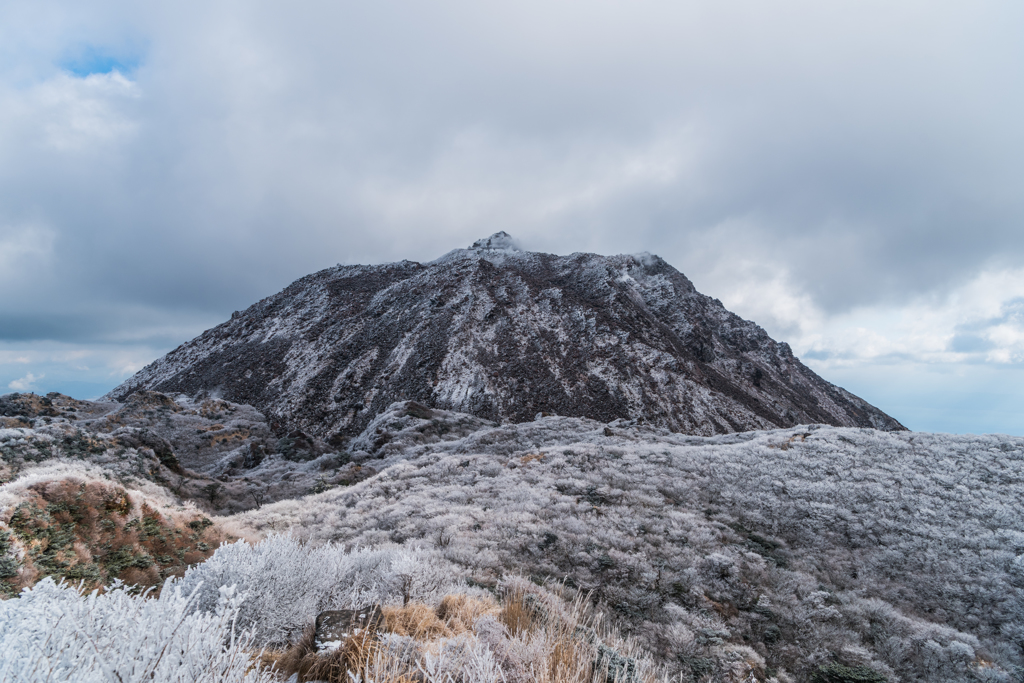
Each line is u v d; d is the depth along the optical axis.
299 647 3.72
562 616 6.00
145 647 2.24
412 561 6.41
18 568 8.43
